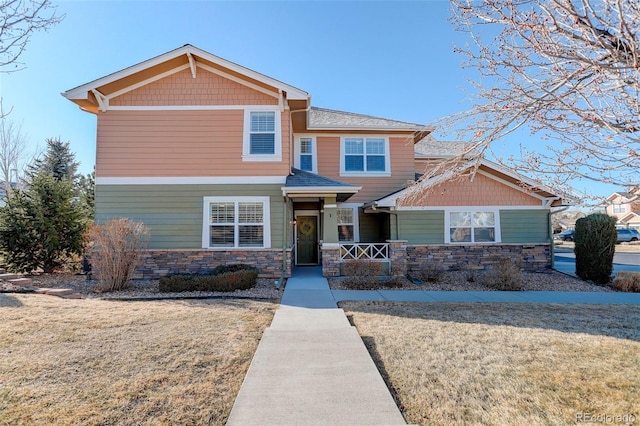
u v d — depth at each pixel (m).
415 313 6.82
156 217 11.17
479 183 12.95
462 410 3.25
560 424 3.03
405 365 4.25
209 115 11.41
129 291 8.91
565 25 2.80
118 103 11.30
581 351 4.72
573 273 12.43
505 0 2.94
